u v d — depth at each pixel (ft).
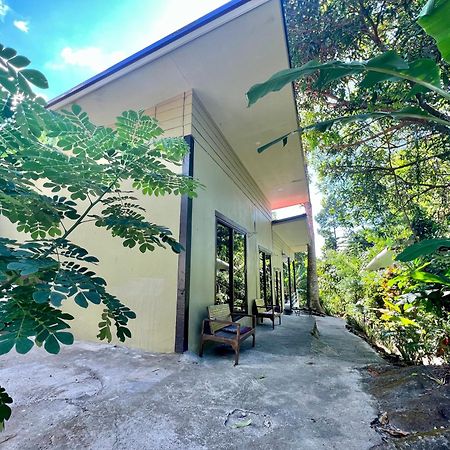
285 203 37.01
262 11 10.26
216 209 17.01
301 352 13.79
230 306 18.61
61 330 3.19
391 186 18.31
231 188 20.27
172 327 12.39
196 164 14.48
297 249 58.75
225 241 18.89
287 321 26.05
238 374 9.96
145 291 13.43
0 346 2.77
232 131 18.52
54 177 5.02
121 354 11.94
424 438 5.67
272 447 5.64
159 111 15.24
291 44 15.34
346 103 16.63
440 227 15.75
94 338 14.37
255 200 27.73
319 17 14.23
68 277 3.75
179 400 7.64
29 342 2.91
